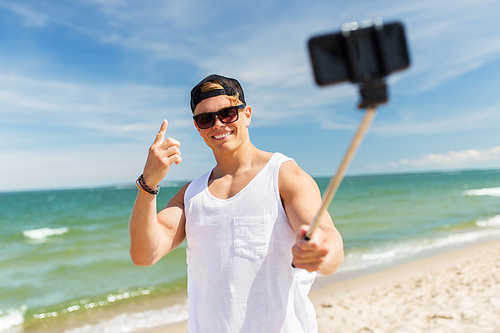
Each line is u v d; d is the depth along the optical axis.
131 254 1.55
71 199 59.09
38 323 6.16
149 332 5.46
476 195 31.05
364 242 11.87
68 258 11.60
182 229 1.72
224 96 1.60
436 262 8.52
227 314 1.41
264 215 1.44
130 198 59.03
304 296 1.49
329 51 0.60
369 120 0.58
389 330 4.75
